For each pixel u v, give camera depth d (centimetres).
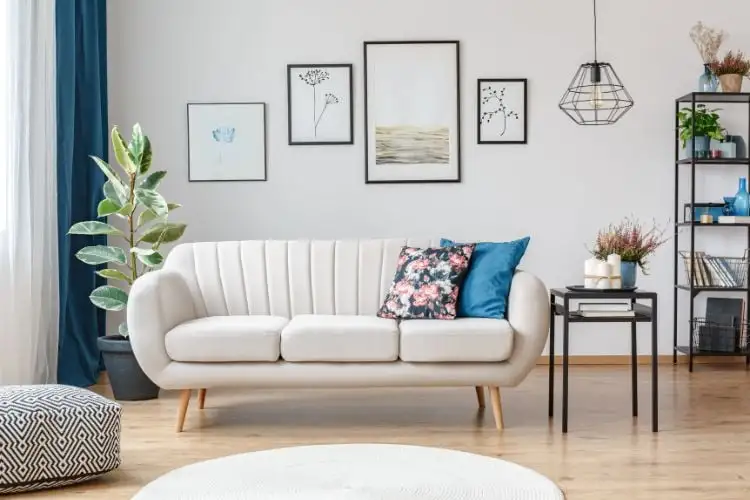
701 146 536
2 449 278
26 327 421
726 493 281
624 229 554
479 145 552
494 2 550
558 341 557
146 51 548
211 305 430
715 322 543
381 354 367
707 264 539
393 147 550
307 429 376
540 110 552
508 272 394
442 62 549
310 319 390
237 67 549
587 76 551
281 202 552
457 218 553
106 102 539
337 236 553
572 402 434
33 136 429
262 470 276
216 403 436
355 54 550
